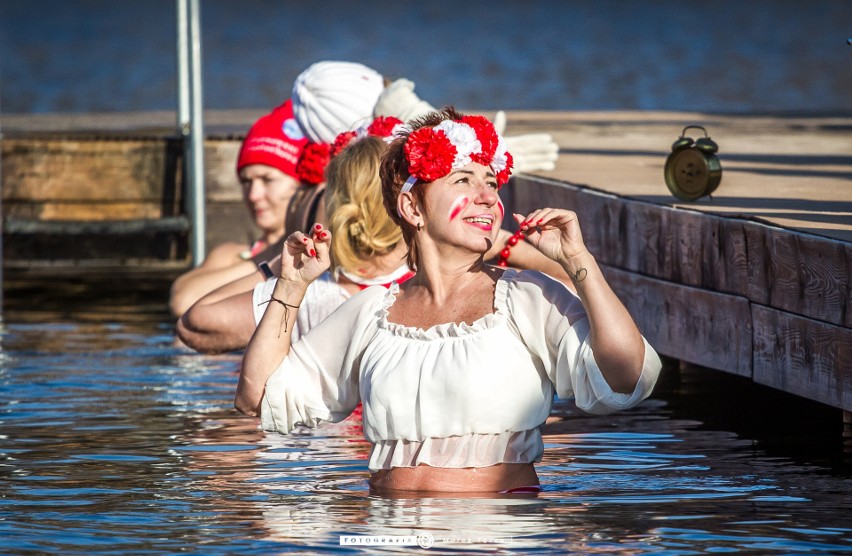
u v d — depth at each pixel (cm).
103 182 2781
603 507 999
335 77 1848
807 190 1725
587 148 2408
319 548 902
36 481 1106
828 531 940
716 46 8350
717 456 1202
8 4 12862
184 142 2756
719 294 1445
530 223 948
